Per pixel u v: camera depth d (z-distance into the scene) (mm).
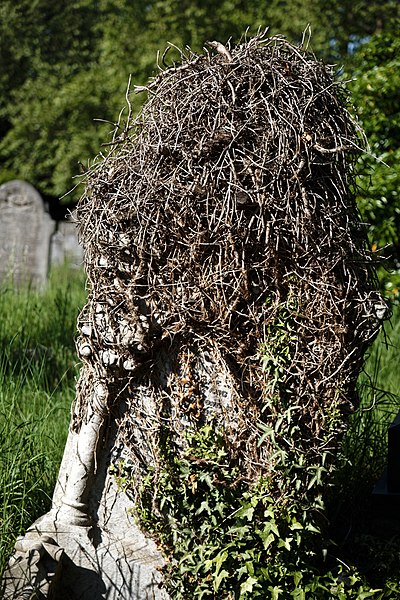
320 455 3125
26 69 23078
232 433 3172
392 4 17906
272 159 3031
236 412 3162
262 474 3152
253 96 3092
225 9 17328
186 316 3104
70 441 3311
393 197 7883
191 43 17328
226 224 3018
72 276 11227
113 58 18453
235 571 3059
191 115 3086
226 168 3041
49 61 22922
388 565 3357
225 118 3057
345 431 3189
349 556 3482
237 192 3016
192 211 3053
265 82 3100
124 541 3246
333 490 3742
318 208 3092
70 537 3238
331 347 3109
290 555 3066
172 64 3312
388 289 7742
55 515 3270
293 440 3084
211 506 3127
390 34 8742
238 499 3113
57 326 7289
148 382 3201
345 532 3648
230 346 3135
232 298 3090
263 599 3025
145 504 3209
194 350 3172
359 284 3174
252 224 3055
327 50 17641
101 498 3268
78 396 3271
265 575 2998
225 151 3037
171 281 3111
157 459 3188
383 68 8312
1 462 3838
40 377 5406
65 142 19391
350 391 3188
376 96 8312
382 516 3381
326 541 3205
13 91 21266
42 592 2939
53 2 22812
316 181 3098
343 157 3176
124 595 3215
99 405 3209
